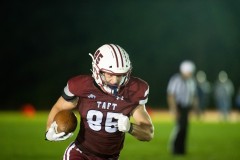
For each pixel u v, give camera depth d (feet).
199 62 343.05
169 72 335.06
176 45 343.05
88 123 47.98
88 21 340.80
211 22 351.46
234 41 351.25
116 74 45.50
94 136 48.26
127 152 112.27
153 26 345.72
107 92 47.06
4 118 217.36
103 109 47.42
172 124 198.59
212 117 255.91
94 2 344.90
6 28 328.90
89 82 47.57
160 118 236.02
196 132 166.30
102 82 46.62
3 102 313.53
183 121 104.94
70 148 49.62
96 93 47.32
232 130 174.81
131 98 47.80
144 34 342.85
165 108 317.83
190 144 130.93
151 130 48.75
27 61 325.62
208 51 346.33
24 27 331.77
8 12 332.19
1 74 319.27
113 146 48.91
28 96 315.37
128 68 45.96
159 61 336.29
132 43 341.21
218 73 343.05
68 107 49.08
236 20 357.41
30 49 328.29
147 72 333.62
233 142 136.56
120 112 47.70
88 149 48.75
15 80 319.27
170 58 338.95
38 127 172.76
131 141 135.13
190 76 103.50
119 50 46.24
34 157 101.81
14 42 327.88
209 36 349.20
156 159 101.60
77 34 337.11
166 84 331.36
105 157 49.14
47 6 338.95
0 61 321.52
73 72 326.85
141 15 347.77
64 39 334.44
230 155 109.81
